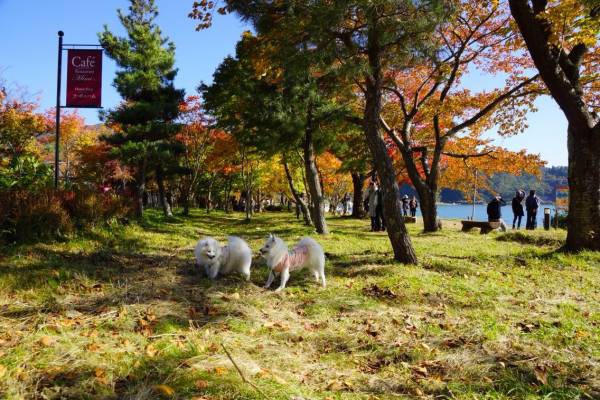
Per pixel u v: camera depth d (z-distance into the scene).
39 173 10.63
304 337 4.57
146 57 19.39
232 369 3.48
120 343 3.88
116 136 18.98
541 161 16.70
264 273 7.53
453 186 25.66
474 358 4.07
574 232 9.84
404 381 3.68
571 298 6.43
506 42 13.27
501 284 7.12
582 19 8.45
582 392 3.40
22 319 4.26
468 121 15.27
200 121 25.03
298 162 21.42
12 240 7.80
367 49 8.66
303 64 8.16
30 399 2.86
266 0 8.27
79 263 6.99
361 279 7.26
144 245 9.80
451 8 8.23
